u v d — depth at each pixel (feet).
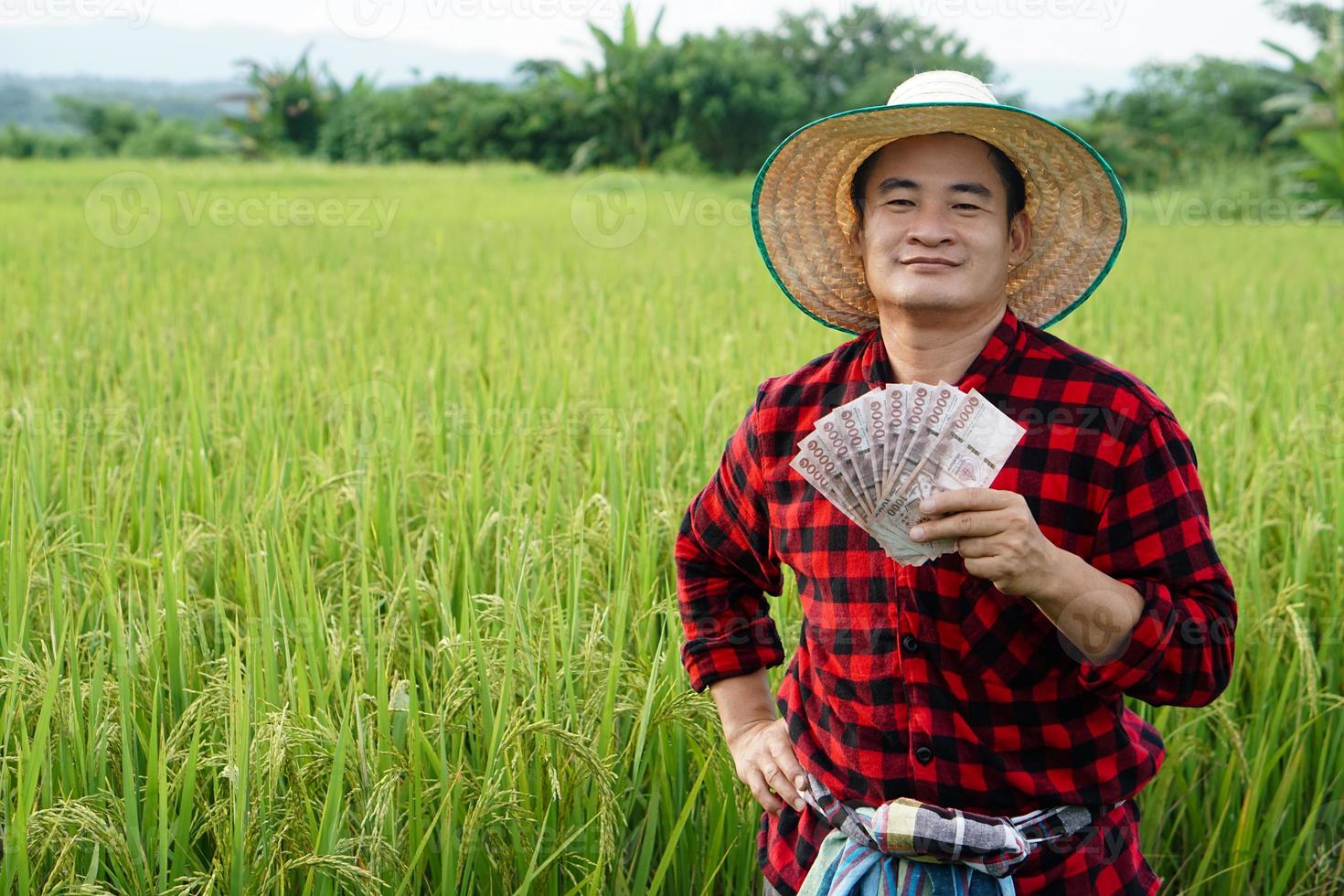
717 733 9.85
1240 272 41.93
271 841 8.23
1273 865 10.93
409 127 174.29
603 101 154.30
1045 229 7.16
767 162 7.19
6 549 11.59
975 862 6.22
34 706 9.31
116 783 9.36
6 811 8.60
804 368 7.21
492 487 14.87
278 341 25.40
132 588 11.64
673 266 44.78
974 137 6.48
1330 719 11.55
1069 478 6.20
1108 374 6.30
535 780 9.22
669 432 17.69
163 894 7.72
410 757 9.08
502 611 10.43
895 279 6.45
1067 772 6.44
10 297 32.32
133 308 30.60
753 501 7.32
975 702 6.38
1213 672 6.09
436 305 31.27
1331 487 14.64
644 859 9.47
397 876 8.29
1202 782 11.87
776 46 183.83
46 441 16.10
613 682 9.38
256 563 11.09
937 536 5.76
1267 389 20.94
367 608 10.76
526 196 93.97
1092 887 6.46
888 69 173.99
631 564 11.75
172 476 15.31
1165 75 150.61
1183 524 6.13
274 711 8.72
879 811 6.36
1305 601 12.93
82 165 131.85
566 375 20.31
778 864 7.29
